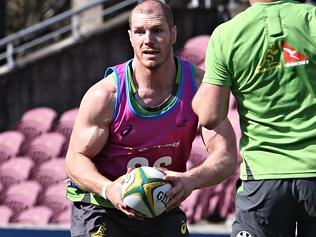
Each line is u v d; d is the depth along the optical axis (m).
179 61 12.70
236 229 11.42
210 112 11.36
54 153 31.50
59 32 34.62
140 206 11.64
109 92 12.42
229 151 12.36
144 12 12.19
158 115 12.49
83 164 12.42
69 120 31.86
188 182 11.82
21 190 30.72
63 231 23.08
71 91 33.34
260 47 11.02
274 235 11.19
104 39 33.12
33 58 33.62
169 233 13.02
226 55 11.18
